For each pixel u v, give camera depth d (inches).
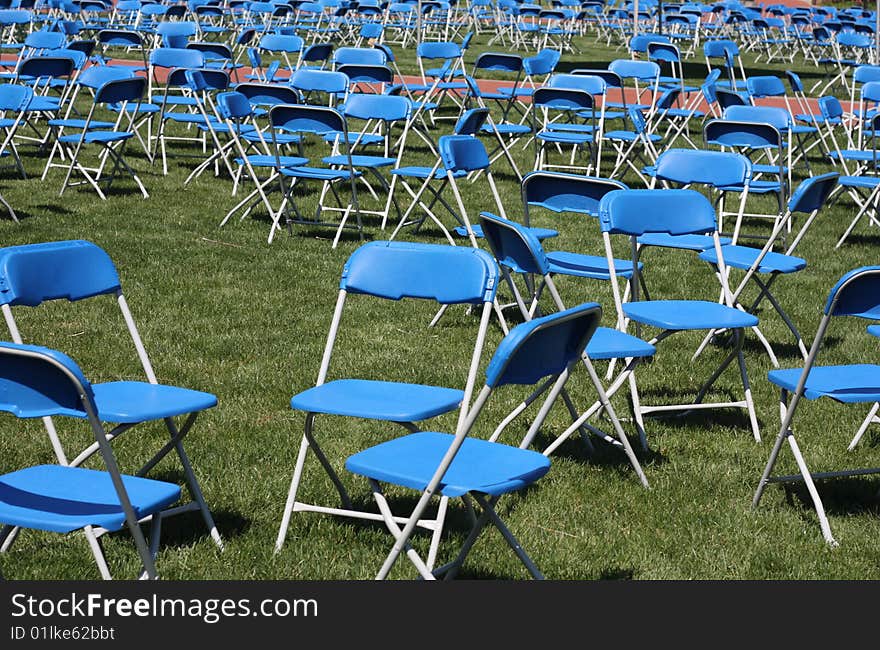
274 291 291.3
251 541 156.4
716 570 154.8
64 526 119.4
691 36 1090.1
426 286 160.7
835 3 1508.4
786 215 237.9
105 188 417.4
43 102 462.9
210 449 188.2
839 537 165.6
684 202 213.3
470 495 144.3
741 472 188.2
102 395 152.5
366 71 435.2
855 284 157.1
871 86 465.4
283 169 353.7
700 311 203.5
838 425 210.7
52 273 155.0
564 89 421.1
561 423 205.3
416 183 446.0
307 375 227.8
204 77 411.5
